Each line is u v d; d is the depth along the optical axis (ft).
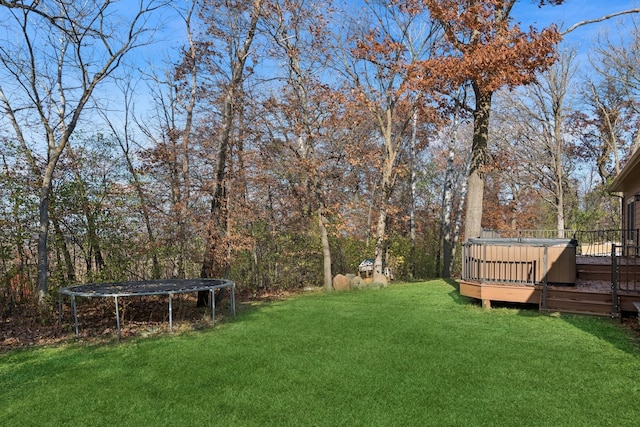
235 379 16.52
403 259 63.57
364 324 25.58
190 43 45.80
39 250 29.68
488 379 15.85
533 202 108.47
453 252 74.64
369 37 47.78
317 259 51.55
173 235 37.63
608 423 12.33
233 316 29.81
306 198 48.37
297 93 44.98
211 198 37.29
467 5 39.32
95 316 30.76
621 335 21.48
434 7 39.19
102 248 35.65
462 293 32.35
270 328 25.32
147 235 37.73
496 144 79.10
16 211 31.78
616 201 104.83
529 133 77.51
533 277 29.30
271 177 43.50
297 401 14.30
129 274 38.14
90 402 14.66
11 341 23.71
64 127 35.17
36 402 14.75
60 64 35.65
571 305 27.17
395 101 53.83
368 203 55.31
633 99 79.00
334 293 41.91
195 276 41.65
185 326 26.78
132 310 33.22
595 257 40.52
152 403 14.47
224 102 38.70
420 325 24.86
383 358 18.60
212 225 35.81
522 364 17.44
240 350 20.53
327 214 46.47
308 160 43.80
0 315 30.09
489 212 94.12
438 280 50.60
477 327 24.08
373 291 41.60
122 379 16.81
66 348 21.89
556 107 73.26
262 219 44.96
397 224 67.67
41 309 28.99
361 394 14.74
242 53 37.55
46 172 30.68
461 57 37.96
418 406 13.69
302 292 45.14
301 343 21.50
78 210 34.91
